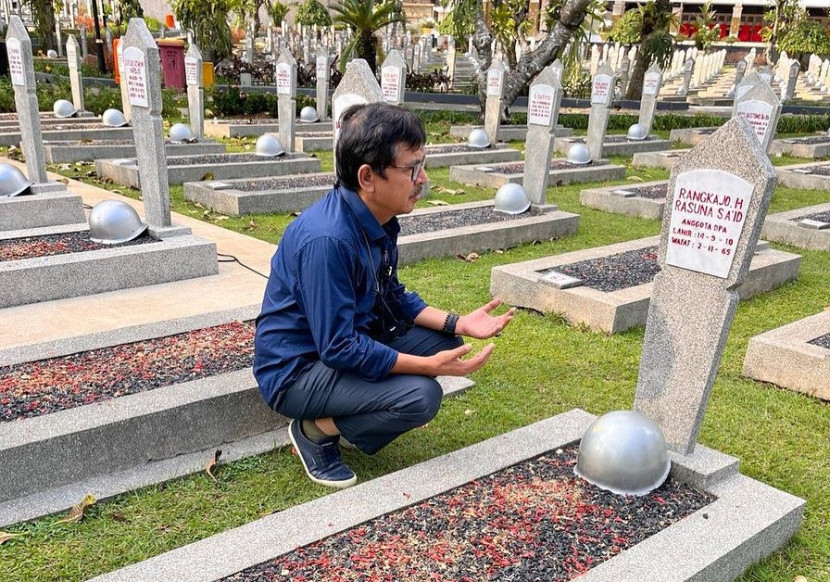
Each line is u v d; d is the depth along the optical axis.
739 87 10.43
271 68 22.86
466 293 5.40
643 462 2.71
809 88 28.23
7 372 3.36
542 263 5.53
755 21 38.78
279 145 10.10
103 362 3.50
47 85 16.75
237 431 3.25
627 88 23.84
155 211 5.66
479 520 2.55
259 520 2.49
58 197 6.52
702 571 2.29
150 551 2.55
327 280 2.52
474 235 6.50
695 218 2.72
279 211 7.85
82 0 32.53
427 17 39.50
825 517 2.90
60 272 4.91
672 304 2.85
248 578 2.22
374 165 2.51
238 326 4.03
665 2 21.11
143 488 2.89
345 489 2.71
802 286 5.96
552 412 3.67
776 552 2.66
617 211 8.59
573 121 16.81
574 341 4.57
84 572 2.44
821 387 3.89
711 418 3.68
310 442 2.95
